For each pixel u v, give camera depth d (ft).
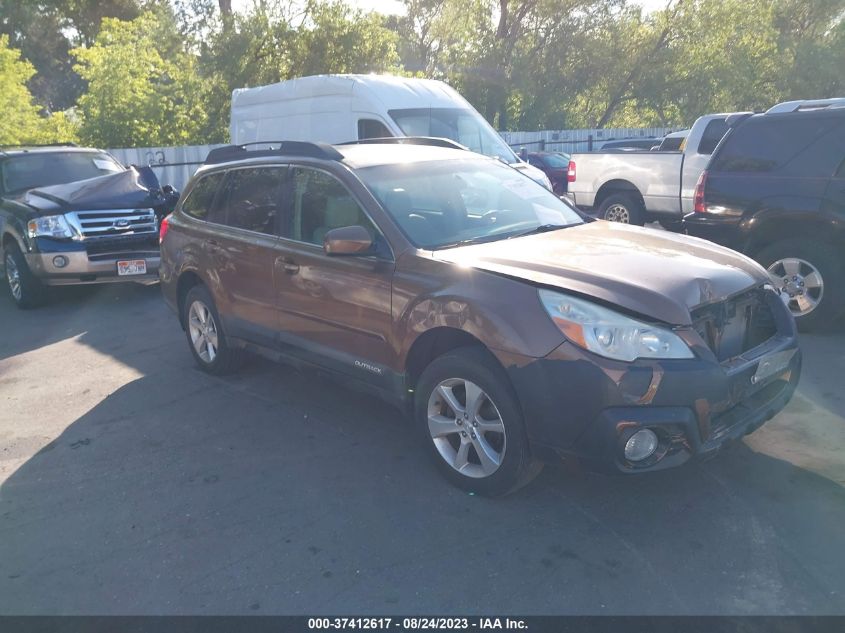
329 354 16.06
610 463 11.62
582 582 11.07
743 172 22.79
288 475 14.88
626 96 121.29
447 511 13.19
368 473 14.76
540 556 11.75
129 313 29.50
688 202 36.58
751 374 12.77
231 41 74.38
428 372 13.73
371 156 16.98
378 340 14.73
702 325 12.38
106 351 24.34
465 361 13.00
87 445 16.93
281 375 20.72
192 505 13.94
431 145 20.86
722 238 23.32
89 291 34.12
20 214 29.96
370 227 15.03
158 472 15.35
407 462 15.16
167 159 57.31
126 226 30.42
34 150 36.06
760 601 10.46
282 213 17.20
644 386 11.43
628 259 13.39
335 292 15.44
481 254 13.87
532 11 110.52
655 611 10.37
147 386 20.57
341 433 16.76
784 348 13.65
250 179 18.57
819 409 16.63
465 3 111.45
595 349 11.63
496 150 38.29
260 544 12.51
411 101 36.96
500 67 107.86
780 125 22.21
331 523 13.01
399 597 10.94
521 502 13.34
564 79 112.78
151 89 68.69
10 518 13.91
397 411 17.87
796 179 21.67
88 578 11.88
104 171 36.55
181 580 11.67
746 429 12.51
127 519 13.58
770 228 22.38
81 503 14.29
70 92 122.72
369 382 15.30
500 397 12.57
